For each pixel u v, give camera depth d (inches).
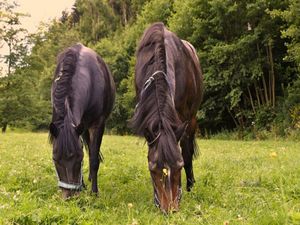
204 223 162.2
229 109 890.7
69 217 164.4
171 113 166.6
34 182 238.2
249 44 812.0
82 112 214.2
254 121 824.9
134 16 1902.1
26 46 1418.6
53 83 228.7
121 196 214.7
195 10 911.0
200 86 249.0
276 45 832.9
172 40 213.6
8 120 1392.7
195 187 231.1
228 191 223.1
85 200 191.8
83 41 1893.5
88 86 222.5
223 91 887.7
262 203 191.8
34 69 1449.3
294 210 175.5
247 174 277.1
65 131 186.7
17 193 205.6
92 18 1984.5
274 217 159.9
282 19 737.0
